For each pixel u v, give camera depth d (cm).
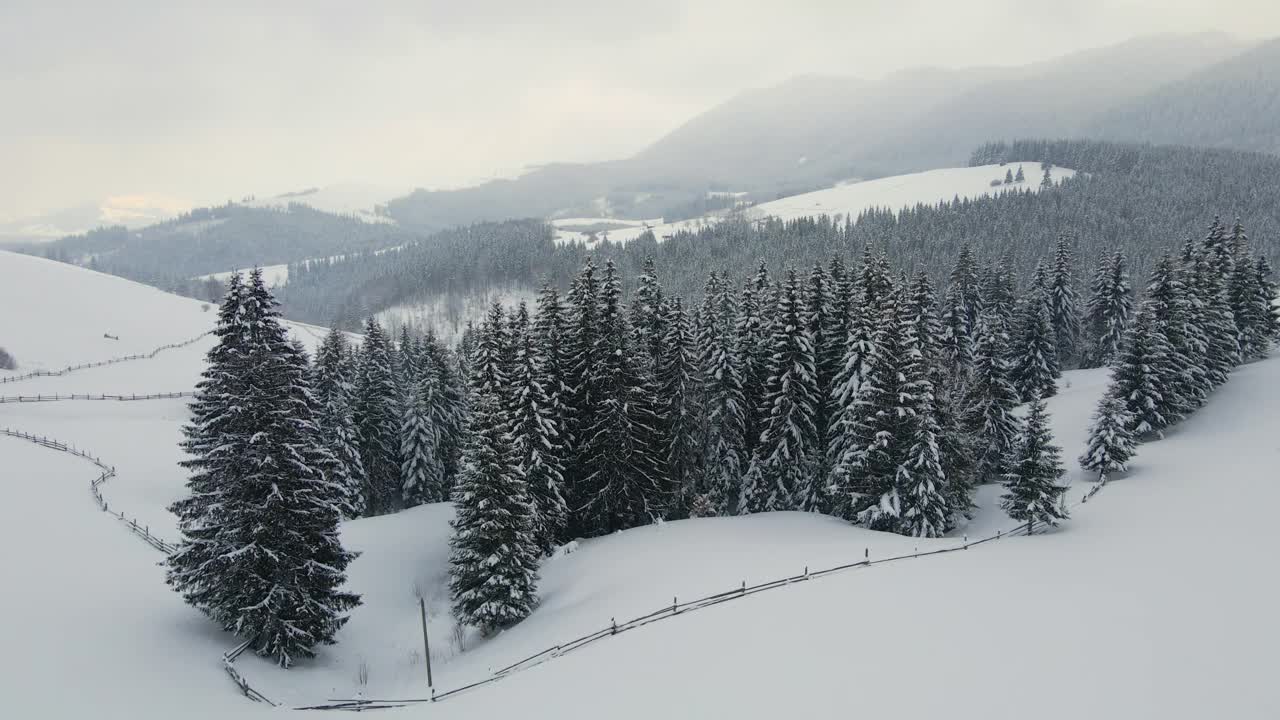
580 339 3953
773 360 4062
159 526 3619
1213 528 2873
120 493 4028
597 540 3847
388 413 5144
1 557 2695
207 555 2472
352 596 2662
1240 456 3959
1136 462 4325
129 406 6350
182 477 4681
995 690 1504
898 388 3503
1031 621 1900
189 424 6119
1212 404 5112
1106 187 17788
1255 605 1894
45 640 2173
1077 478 4256
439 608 3522
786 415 3997
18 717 1777
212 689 2177
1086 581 2259
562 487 3825
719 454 4306
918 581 2386
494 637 3006
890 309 3597
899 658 1727
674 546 3356
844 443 3928
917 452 3425
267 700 2222
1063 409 5625
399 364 5941
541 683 2028
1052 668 1589
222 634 2573
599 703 1750
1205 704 1372
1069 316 7031
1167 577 2233
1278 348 6600
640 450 3934
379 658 2941
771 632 2041
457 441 5200
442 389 5150
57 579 2634
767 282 4888
